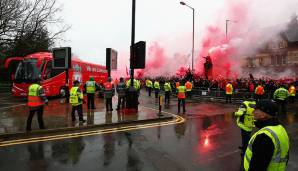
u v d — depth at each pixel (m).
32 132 8.50
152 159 6.26
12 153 6.52
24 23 25.55
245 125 6.50
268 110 2.58
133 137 8.41
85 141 7.78
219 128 10.20
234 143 7.89
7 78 32.81
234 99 20.64
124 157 6.36
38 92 8.69
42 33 28.47
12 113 12.55
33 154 6.47
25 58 18.98
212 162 6.13
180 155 6.62
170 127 10.27
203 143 7.85
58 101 18.55
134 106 13.14
